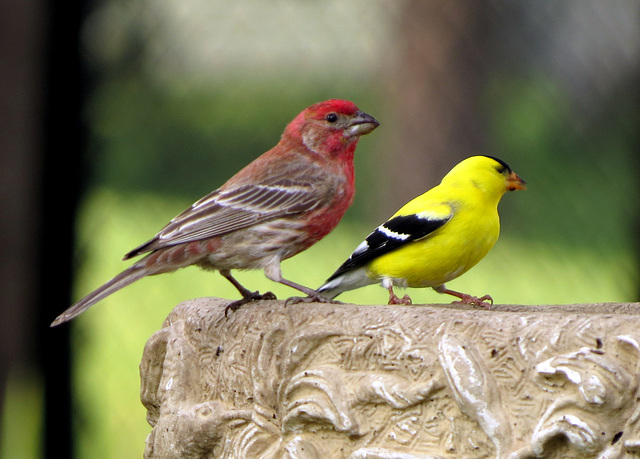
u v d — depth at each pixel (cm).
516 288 1648
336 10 1503
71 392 1127
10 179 1073
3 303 1085
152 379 798
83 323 1143
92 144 1137
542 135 1734
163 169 1569
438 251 846
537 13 1534
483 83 2081
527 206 1697
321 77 1692
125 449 1260
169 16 1248
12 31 1066
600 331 526
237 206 867
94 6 1116
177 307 803
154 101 1394
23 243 1085
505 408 547
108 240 1305
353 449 606
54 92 1085
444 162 2114
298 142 941
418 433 576
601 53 1419
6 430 1226
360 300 1705
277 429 660
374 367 605
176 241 838
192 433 704
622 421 511
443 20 2064
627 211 1333
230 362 705
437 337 577
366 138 2273
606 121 1466
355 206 2284
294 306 678
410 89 2114
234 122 1638
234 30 1434
